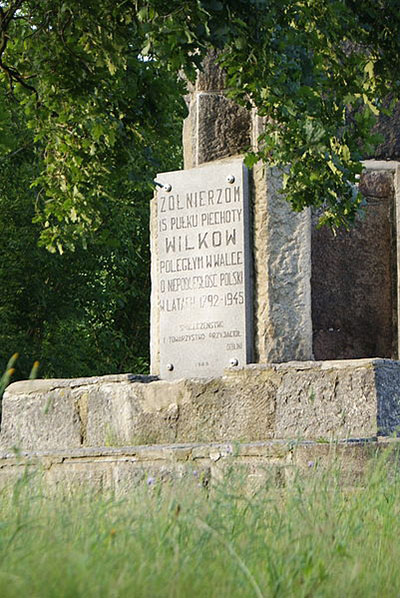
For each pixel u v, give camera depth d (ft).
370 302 36.83
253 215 36.22
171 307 36.94
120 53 34.17
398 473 25.55
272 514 19.98
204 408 33.63
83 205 39.22
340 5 32.83
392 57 35.09
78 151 38.14
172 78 36.45
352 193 34.12
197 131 38.11
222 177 36.37
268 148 33.65
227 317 35.91
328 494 22.04
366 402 31.42
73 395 36.14
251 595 14.24
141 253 96.27
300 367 32.40
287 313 35.81
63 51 35.83
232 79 33.30
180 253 36.91
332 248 36.60
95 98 36.11
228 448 28.09
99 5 33.68
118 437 34.99
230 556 15.66
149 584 14.02
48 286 83.82
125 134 36.14
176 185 37.17
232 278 35.94
